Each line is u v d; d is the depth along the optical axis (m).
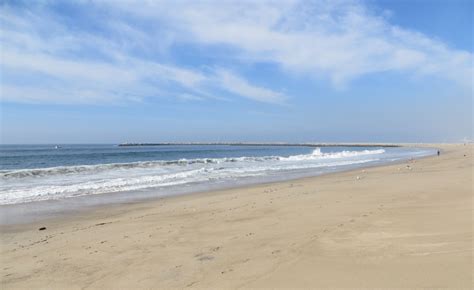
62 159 40.00
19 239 6.98
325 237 6.04
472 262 4.29
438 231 5.89
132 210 10.12
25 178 18.20
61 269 5.10
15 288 4.49
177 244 6.14
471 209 7.46
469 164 23.80
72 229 7.79
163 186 15.62
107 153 58.53
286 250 5.43
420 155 47.69
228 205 10.06
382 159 38.34
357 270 4.38
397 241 5.52
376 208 8.41
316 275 4.32
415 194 10.26
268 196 11.53
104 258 5.52
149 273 4.79
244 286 4.14
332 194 11.27
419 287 3.74
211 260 5.17
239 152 72.38
